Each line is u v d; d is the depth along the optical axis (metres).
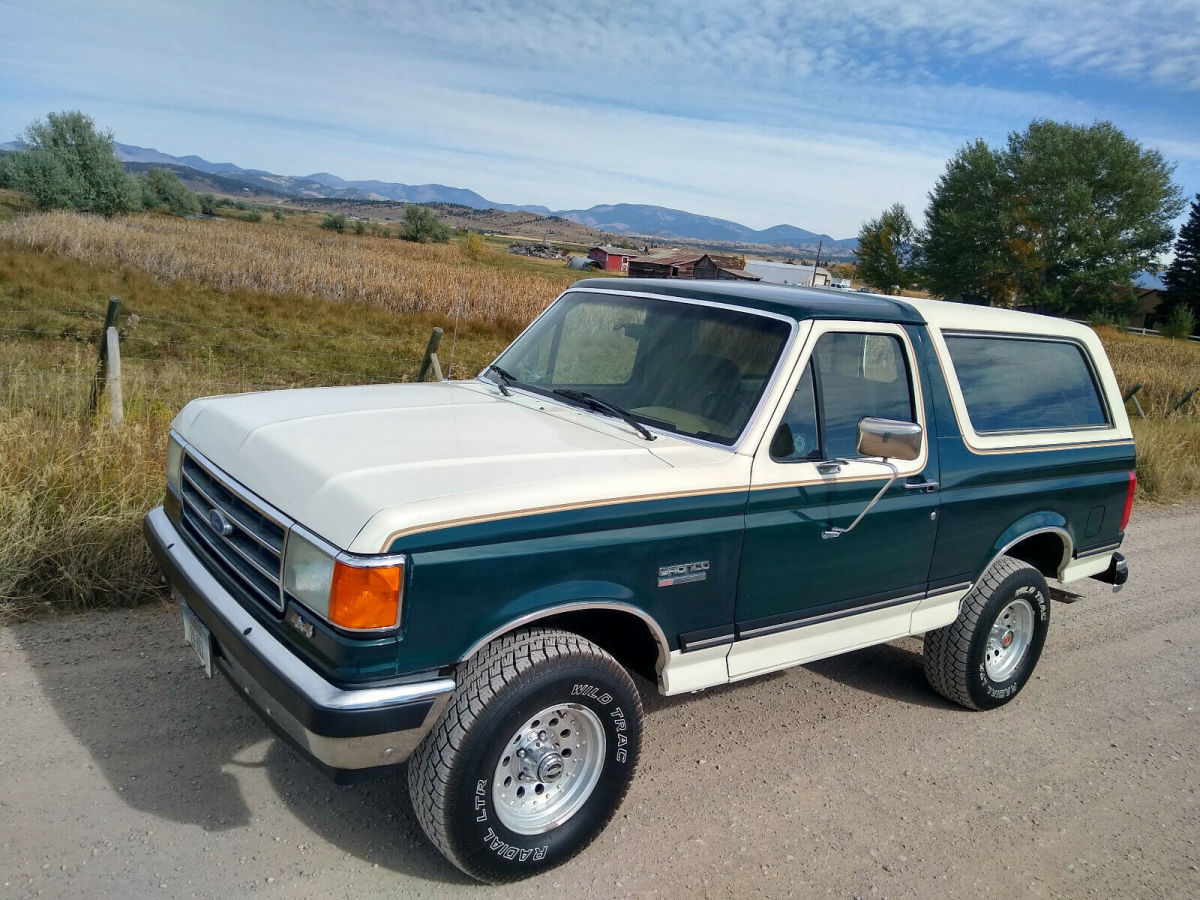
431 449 2.89
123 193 47.31
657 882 2.97
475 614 2.56
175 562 3.09
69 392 6.82
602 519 2.79
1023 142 60.78
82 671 3.82
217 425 3.24
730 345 3.51
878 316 3.71
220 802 3.06
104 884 2.60
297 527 2.54
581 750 2.96
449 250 70.88
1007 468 4.18
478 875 2.76
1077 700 4.88
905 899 3.04
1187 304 73.94
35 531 4.54
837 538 3.48
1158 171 57.47
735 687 4.60
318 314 19.50
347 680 2.39
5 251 20.97
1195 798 3.96
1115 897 3.20
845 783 3.74
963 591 4.20
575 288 4.40
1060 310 61.16
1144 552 8.03
